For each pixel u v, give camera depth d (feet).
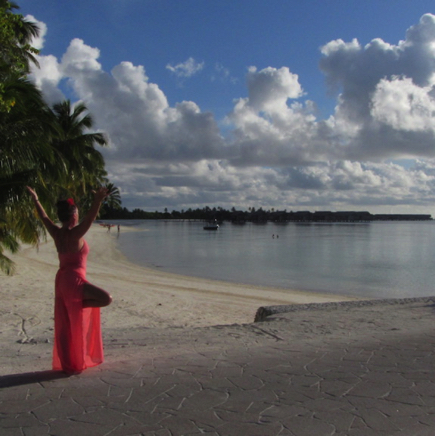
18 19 36.45
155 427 9.82
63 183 56.85
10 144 42.14
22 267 78.02
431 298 32.73
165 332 24.00
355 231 480.64
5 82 43.50
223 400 11.32
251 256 153.38
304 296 67.77
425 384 12.49
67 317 12.88
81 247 12.56
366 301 31.71
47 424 9.95
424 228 643.04
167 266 115.96
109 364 14.47
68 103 109.60
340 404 11.10
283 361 14.80
